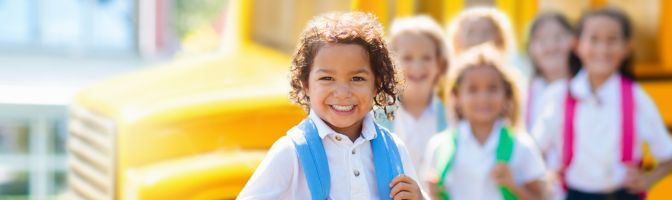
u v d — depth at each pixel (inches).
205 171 203.3
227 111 208.8
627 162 211.8
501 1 223.0
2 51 485.4
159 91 223.8
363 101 117.1
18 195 446.3
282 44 222.1
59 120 442.3
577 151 213.0
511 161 186.9
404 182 118.3
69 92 447.8
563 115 214.5
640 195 213.2
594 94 213.9
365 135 119.8
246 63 221.9
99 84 248.1
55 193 448.5
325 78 117.0
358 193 117.6
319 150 117.3
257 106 208.8
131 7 517.7
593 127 212.7
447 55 197.2
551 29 222.5
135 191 203.6
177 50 532.4
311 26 119.6
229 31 237.5
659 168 212.5
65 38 499.5
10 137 444.8
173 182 202.7
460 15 210.1
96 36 507.5
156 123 212.1
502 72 191.5
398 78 123.3
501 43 208.7
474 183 186.1
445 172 185.2
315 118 118.9
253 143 208.4
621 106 212.7
